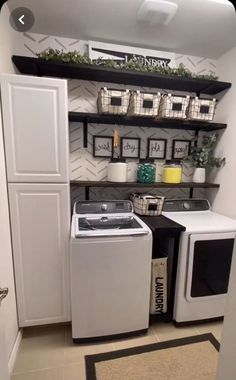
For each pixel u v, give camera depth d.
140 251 1.58
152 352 1.58
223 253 1.77
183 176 2.40
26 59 1.64
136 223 1.79
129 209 2.05
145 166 2.10
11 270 1.52
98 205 2.00
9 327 1.45
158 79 1.97
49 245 1.60
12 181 1.47
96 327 1.61
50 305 1.68
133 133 2.24
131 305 1.63
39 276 1.63
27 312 1.65
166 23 1.69
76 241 1.47
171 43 1.99
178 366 1.48
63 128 1.48
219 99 2.23
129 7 1.54
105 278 1.55
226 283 1.82
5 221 1.42
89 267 1.52
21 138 1.44
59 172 1.52
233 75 2.03
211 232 1.71
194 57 2.22
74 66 1.73
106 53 1.96
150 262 1.62
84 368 1.46
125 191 2.32
